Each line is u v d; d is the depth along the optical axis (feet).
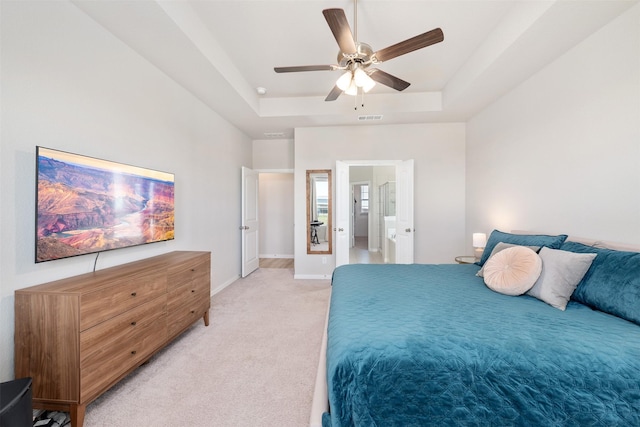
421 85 12.25
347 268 8.75
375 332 4.14
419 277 7.54
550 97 8.40
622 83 6.23
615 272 4.94
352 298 5.75
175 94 9.75
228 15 7.63
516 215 10.09
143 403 5.50
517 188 10.03
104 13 6.32
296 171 15.58
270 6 7.27
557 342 3.81
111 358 5.39
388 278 7.43
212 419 5.09
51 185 5.35
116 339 5.51
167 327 7.13
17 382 3.89
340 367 3.61
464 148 14.57
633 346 3.69
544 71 8.65
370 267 8.86
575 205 7.50
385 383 3.55
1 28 4.80
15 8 4.99
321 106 13.30
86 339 4.86
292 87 12.37
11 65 4.94
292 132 16.39
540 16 6.40
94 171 6.29
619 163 6.31
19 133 5.06
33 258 5.24
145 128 8.29
